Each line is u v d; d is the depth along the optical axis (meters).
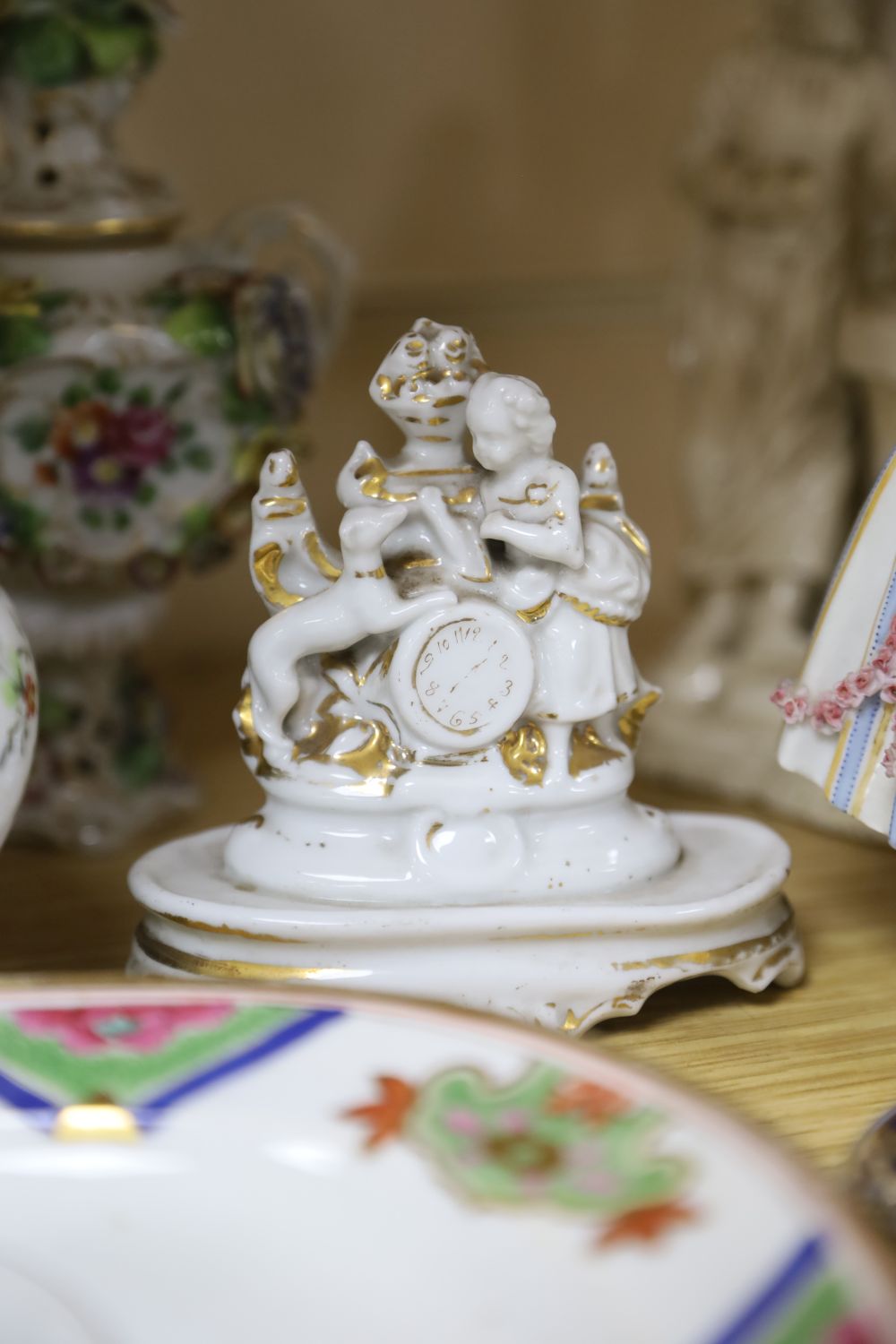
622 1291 0.38
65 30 0.80
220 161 1.17
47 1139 0.44
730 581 1.00
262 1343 0.41
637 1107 0.41
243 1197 0.43
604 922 0.60
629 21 1.26
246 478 0.84
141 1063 0.46
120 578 0.84
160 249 0.83
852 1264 0.35
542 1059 0.44
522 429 0.60
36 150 0.82
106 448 0.80
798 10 0.94
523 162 1.25
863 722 0.61
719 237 0.97
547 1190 0.41
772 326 0.96
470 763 0.61
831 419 0.97
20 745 0.61
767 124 0.94
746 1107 0.58
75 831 0.87
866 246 0.93
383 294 1.22
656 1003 0.67
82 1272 0.42
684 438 1.01
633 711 0.65
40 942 0.76
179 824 0.90
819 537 0.98
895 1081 0.60
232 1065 0.45
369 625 0.60
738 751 0.94
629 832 0.63
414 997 0.48
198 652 1.21
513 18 1.23
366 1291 0.41
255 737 0.62
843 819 0.86
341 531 0.60
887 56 0.93
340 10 1.18
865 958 0.71
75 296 0.80
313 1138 0.43
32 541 0.81
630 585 0.62
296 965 0.59
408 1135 0.43
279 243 1.16
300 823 0.62
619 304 1.29
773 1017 0.66
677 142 1.23
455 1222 0.41
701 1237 0.38
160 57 0.86
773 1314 0.35
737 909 0.61
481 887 0.60
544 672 0.61
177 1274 0.42
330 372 1.20
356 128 1.20
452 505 0.62
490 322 1.25
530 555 0.61
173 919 0.61
